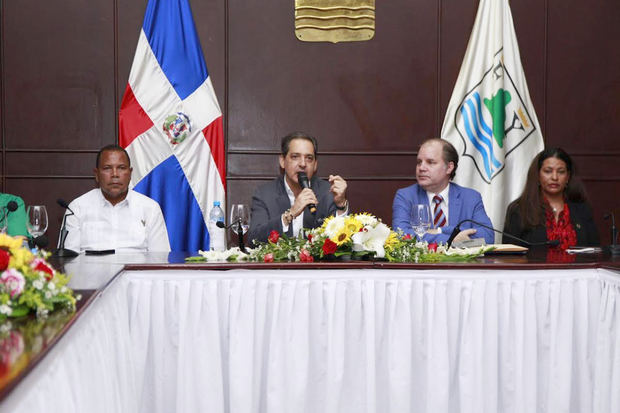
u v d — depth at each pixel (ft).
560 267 7.98
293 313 7.79
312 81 16.02
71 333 4.93
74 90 15.47
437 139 11.34
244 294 7.77
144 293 7.77
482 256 9.21
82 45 15.47
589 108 16.33
